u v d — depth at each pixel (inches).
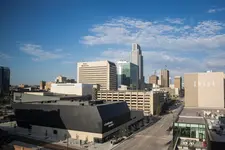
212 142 1788.9
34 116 5378.9
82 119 4616.1
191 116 3341.5
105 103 5492.1
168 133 5123.0
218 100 4569.4
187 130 2812.5
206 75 4687.5
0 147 3858.3
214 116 3314.5
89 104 5054.1
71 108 4805.6
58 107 5007.4
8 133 5049.2
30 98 7554.1
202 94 4694.9
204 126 2733.8
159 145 4042.8
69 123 4790.8
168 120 7224.4
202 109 4269.2
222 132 2172.7
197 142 2696.9
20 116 5684.1
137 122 6466.5
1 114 7677.2
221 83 4576.8
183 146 2600.9
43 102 6112.2
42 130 5206.7
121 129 5162.4
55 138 4680.1
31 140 4488.2
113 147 3966.5
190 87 4798.2
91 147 3991.1
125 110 5757.9
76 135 4682.6
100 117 4409.5
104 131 4461.1
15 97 7854.3
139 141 4375.0
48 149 3838.6
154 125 6284.5
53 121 5034.5
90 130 4493.1
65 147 3981.3
